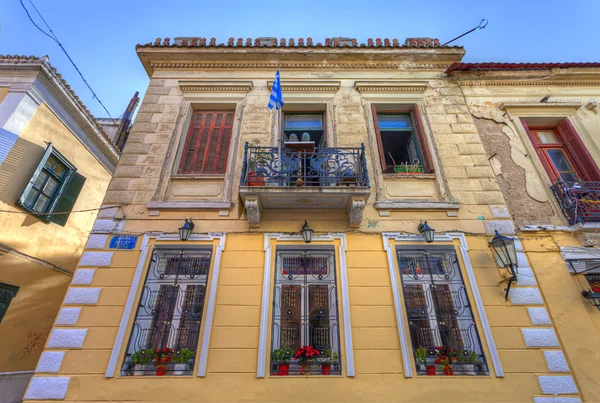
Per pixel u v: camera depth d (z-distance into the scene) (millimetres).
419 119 6605
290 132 6758
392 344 4391
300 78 7078
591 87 7102
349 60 7332
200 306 4727
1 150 6805
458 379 4176
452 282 4965
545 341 4441
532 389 4129
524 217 5492
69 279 8797
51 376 4082
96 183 10023
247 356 4281
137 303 4570
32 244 7547
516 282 4863
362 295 4727
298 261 5109
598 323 4652
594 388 4133
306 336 4551
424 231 5078
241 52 7141
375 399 4035
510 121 6645
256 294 4707
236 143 6184
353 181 5398
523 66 7074
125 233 5113
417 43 7863
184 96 6789
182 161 6211
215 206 5367
